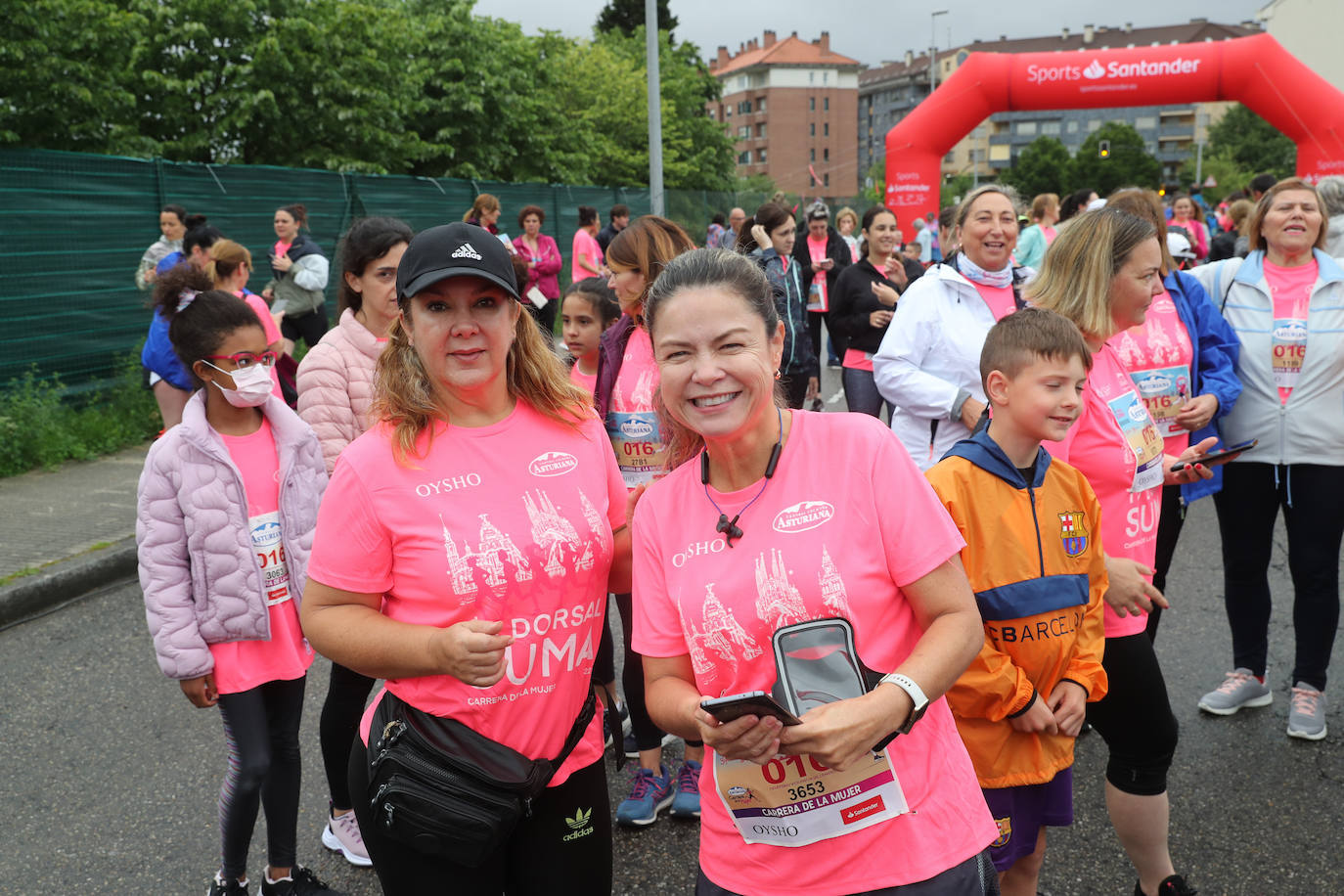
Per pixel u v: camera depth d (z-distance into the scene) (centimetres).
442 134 2131
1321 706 391
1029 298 312
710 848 184
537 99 2589
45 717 424
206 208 1023
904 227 1827
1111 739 270
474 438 199
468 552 191
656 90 1652
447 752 190
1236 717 407
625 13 5512
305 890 297
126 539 620
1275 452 388
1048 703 239
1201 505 734
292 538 282
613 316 372
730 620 173
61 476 771
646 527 187
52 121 1270
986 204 344
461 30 2184
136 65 1527
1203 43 1677
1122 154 9312
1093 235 294
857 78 12369
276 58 1584
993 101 1759
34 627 523
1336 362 375
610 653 360
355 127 1714
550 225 1816
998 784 235
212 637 273
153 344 604
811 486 175
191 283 377
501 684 193
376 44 1775
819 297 987
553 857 206
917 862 169
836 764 157
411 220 1402
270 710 292
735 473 180
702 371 168
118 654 489
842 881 171
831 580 170
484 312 192
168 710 430
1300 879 303
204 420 274
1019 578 232
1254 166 9112
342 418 318
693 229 2548
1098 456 291
